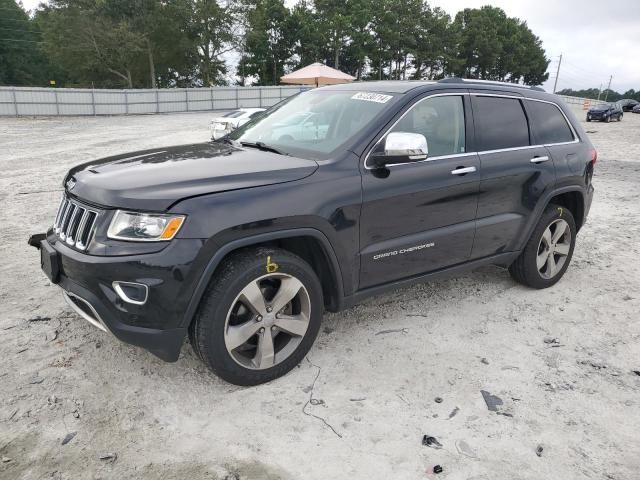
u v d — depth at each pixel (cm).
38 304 402
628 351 359
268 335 297
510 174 399
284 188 288
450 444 260
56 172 1045
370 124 335
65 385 296
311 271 306
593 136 2211
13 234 595
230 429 265
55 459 240
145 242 258
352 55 6562
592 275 505
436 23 7225
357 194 313
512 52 8800
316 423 272
